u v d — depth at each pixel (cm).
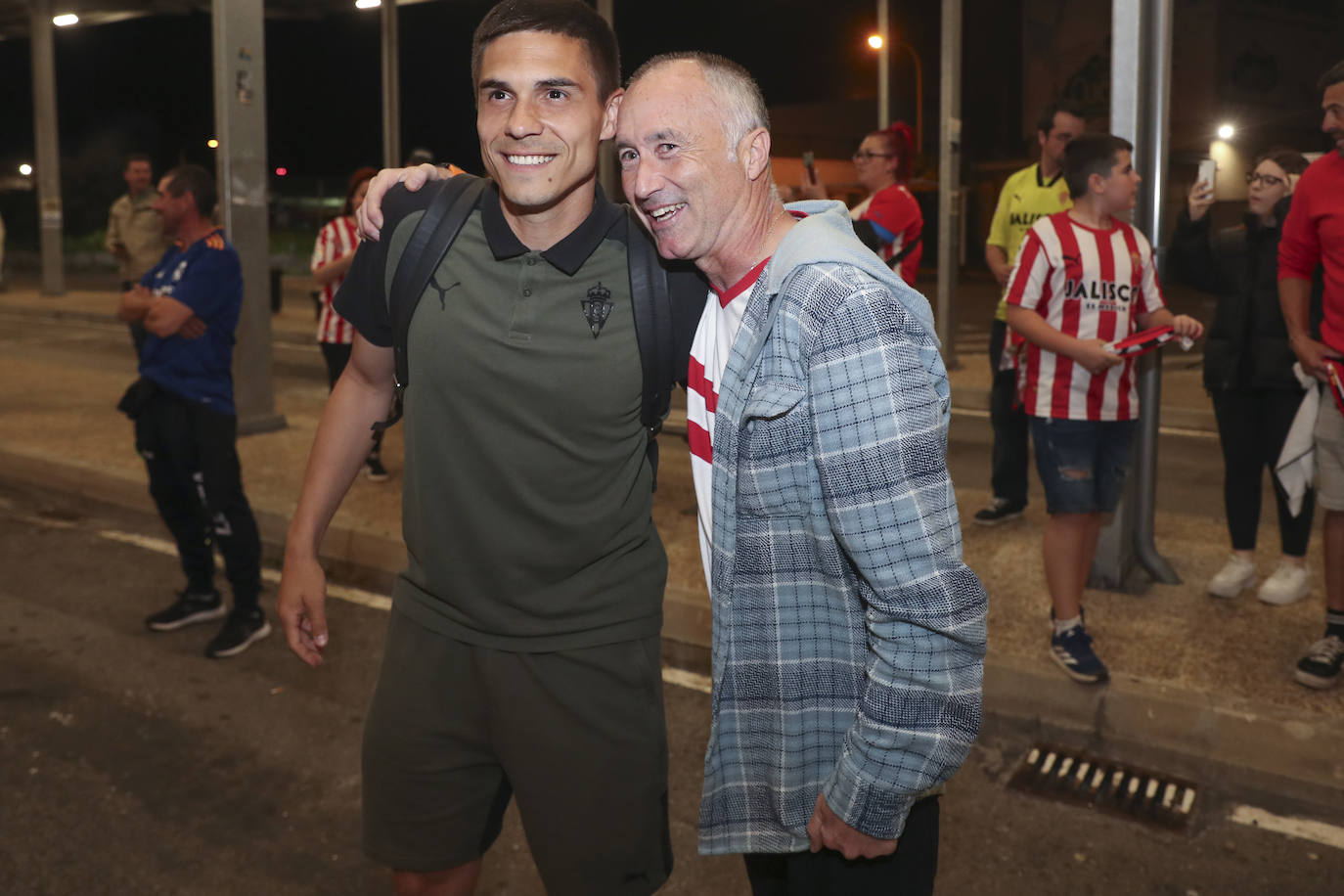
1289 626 418
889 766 150
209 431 415
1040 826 312
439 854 198
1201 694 357
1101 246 366
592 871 194
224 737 366
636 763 191
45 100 1962
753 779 173
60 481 667
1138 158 448
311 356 1313
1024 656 386
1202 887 283
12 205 3328
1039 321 362
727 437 160
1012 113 3038
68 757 350
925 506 145
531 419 178
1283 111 2766
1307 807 320
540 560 182
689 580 471
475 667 188
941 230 1095
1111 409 358
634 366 179
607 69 176
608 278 179
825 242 152
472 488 183
